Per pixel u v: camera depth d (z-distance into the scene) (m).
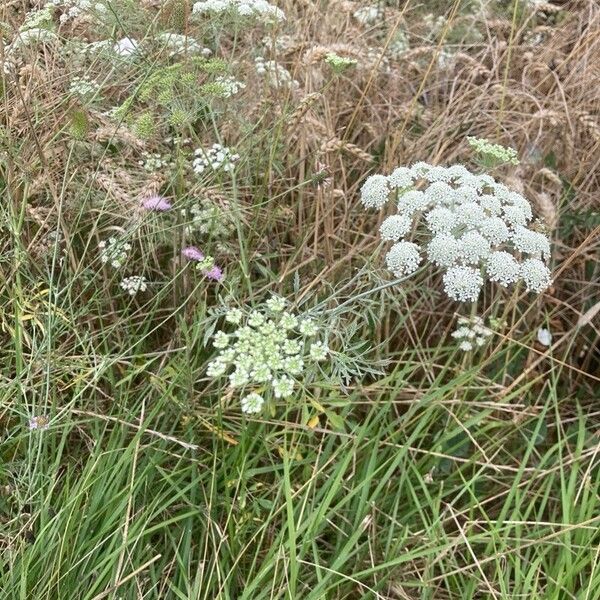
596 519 0.44
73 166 0.55
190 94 0.52
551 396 0.52
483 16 0.79
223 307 0.44
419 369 0.59
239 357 0.39
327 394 0.53
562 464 0.49
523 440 0.55
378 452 0.51
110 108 0.60
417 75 0.78
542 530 0.47
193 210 0.53
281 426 0.52
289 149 0.64
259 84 0.65
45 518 0.42
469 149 0.67
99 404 0.51
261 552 0.46
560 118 0.64
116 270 0.53
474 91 0.75
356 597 0.46
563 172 0.67
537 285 0.44
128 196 0.50
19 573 0.40
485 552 0.47
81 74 0.59
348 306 0.55
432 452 0.49
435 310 0.62
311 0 0.73
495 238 0.43
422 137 0.65
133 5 0.54
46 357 0.46
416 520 0.49
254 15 0.56
